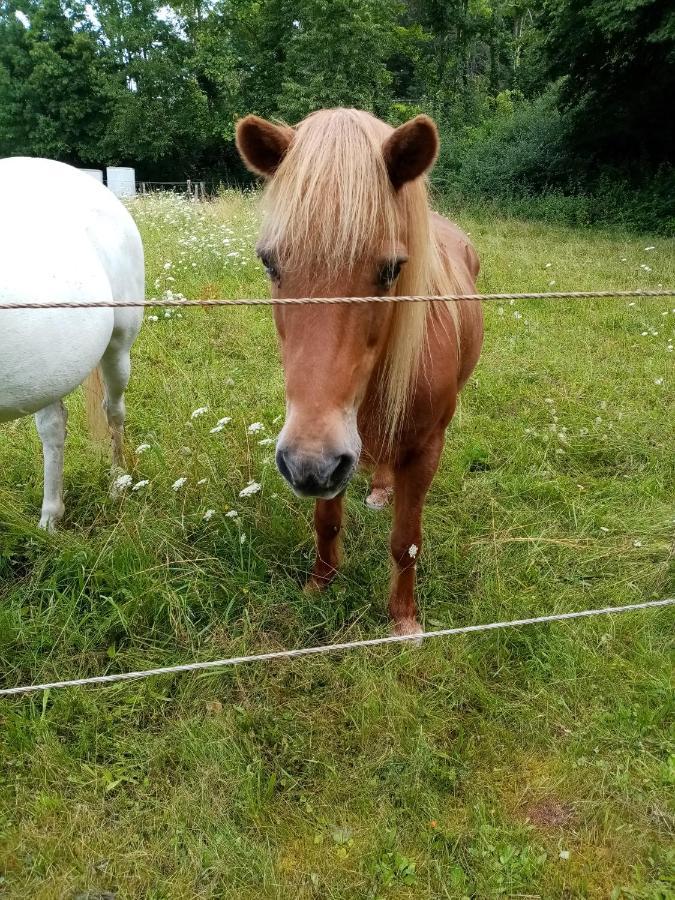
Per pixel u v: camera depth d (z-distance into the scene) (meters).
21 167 2.34
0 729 1.83
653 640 2.22
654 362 4.52
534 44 13.31
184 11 21.00
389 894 1.50
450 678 2.04
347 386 1.48
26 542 2.49
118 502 2.72
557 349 4.73
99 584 2.30
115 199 2.71
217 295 5.25
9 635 2.08
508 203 12.73
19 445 3.10
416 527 2.21
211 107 21.84
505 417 3.81
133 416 3.43
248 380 3.97
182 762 1.77
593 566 2.61
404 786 1.72
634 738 1.86
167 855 1.56
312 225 1.39
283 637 2.24
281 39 19.75
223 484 2.75
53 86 23.77
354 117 1.52
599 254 8.20
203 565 2.42
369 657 2.11
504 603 2.34
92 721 1.86
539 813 1.69
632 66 11.98
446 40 21.92
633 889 1.51
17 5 24.44
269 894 1.48
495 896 1.50
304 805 1.70
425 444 2.09
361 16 16.12
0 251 1.90
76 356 2.19
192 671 2.02
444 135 15.92
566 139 13.35
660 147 12.93
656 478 3.16
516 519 2.84
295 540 2.60
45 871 1.51
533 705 1.99
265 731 1.88
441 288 1.95
